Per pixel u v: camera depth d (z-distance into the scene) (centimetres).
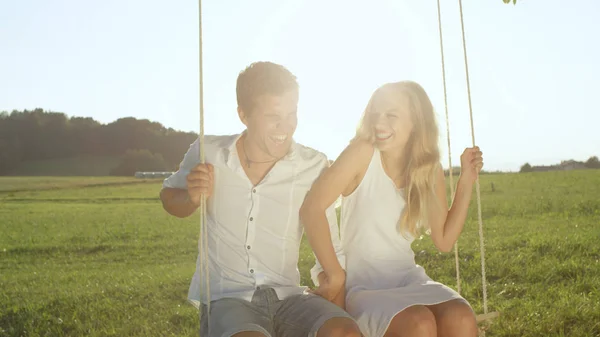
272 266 303
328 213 321
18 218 2034
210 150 304
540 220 1291
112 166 9425
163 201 321
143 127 10294
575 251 851
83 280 897
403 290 300
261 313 288
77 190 3944
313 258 973
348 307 309
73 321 615
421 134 326
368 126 327
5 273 1040
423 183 326
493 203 1666
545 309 544
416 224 329
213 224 305
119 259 1167
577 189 1956
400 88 326
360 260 327
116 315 633
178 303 677
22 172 9050
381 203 325
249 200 300
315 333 266
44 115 10362
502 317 527
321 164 319
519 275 711
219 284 298
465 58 347
